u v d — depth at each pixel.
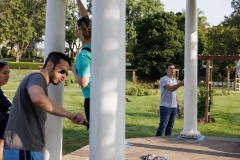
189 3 6.06
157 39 38.09
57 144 3.23
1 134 4.38
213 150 5.43
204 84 11.90
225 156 5.07
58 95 3.20
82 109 13.87
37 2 45.56
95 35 2.42
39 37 50.69
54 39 3.23
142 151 5.36
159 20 38.41
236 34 44.94
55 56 2.65
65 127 9.23
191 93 6.21
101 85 2.40
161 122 6.42
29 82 2.52
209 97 11.63
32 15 45.94
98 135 2.41
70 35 45.59
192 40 6.12
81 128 9.12
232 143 5.97
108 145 2.41
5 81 4.37
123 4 2.45
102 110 2.40
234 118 12.74
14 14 42.47
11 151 2.57
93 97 2.43
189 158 4.95
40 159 2.65
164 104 6.35
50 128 3.19
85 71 3.02
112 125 2.41
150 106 16.30
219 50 45.72
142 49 39.41
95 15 2.42
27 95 2.59
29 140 2.59
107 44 2.39
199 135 6.30
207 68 11.59
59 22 3.25
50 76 2.63
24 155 2.56
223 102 19.36
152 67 39.28
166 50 37.88
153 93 24.30
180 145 5.78
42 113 2.69
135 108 15.34
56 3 3.22
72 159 4.85
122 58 2.45
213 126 10.65
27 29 43.56
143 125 10.41
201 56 11.62
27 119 2.60
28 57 61.19
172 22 38.62
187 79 6.18
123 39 2.46
